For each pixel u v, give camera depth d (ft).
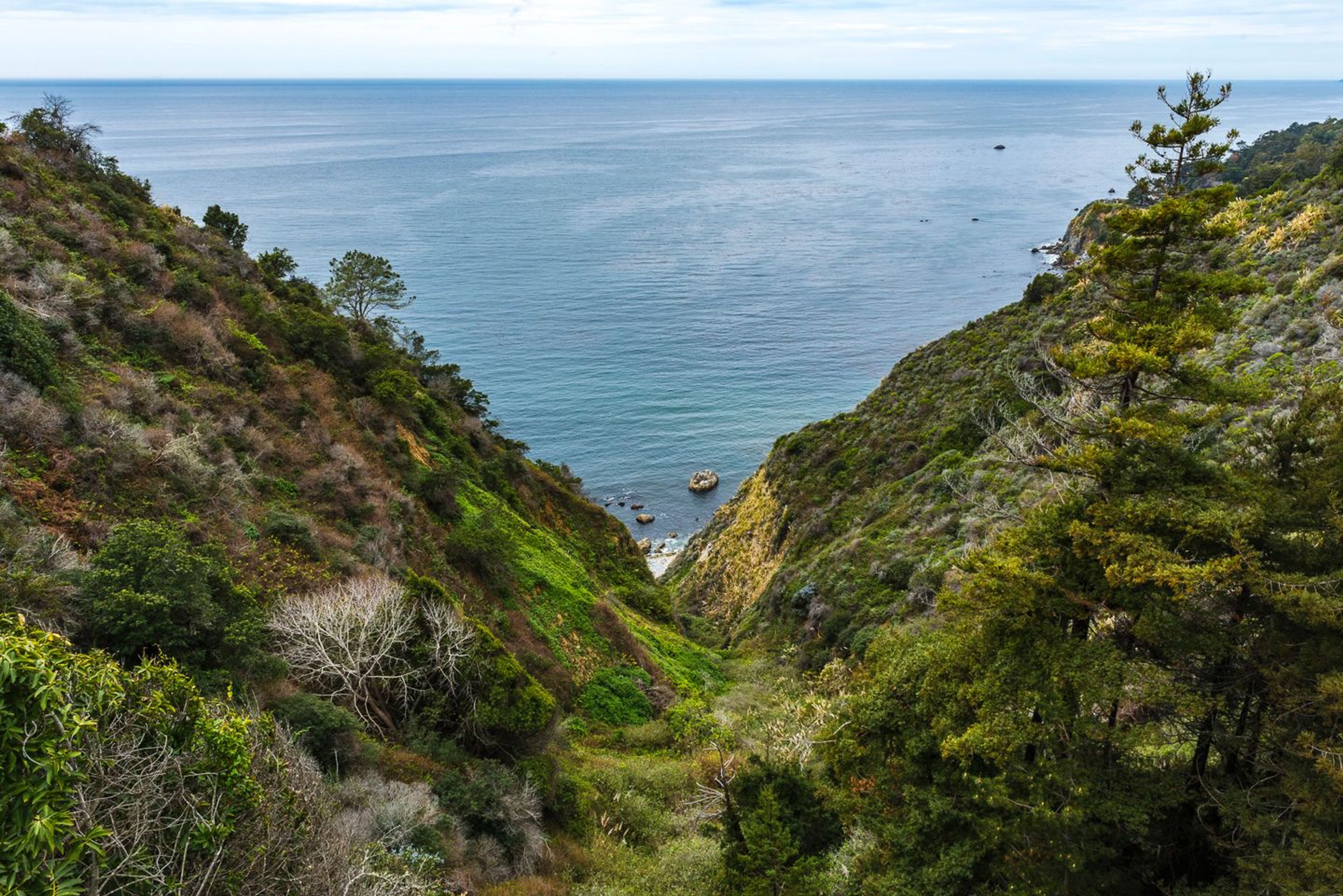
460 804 58.65
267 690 56.24
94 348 85.20
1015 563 46.32
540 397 351.67
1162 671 43.98
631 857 66.13
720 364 392.47
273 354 119.34
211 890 31.27
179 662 49.83
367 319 190.70
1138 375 48.19
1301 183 169.89
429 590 74.49
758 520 199.93
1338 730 37.63
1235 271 147.95
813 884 46.96
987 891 44.62
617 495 286.46
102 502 65.87
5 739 23.48
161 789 30.60
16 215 95.66
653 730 98.53
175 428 82.69
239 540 74.49
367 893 37.91
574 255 612.70
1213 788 42.57
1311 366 97.04
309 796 39.17
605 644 114.62
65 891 24.00
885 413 196.95
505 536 119.96
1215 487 44.34
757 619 158.30
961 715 48.55
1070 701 44.04
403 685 68.03
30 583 47.24
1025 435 57.11
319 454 101.35
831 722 72.18
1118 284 51.06
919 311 474.90
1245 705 42.52
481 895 50.70
